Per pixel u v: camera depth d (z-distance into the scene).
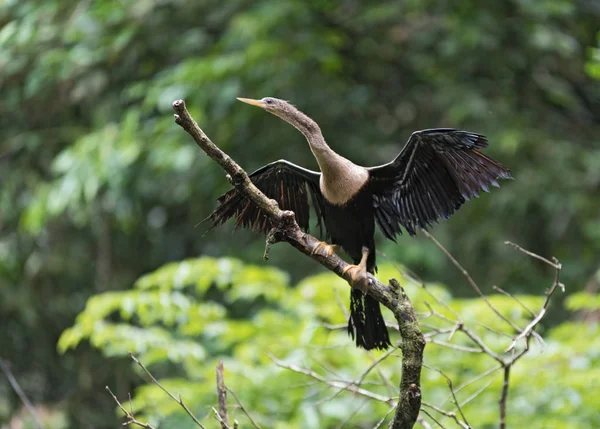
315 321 8.52
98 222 14.62
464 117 14.26
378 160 14.51
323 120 14.70
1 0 13.59
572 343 8.17
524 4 14.26
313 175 6.11
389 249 13.12
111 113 14.29
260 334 8.95
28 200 14.41
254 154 14.73
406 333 4.84
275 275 9.27
